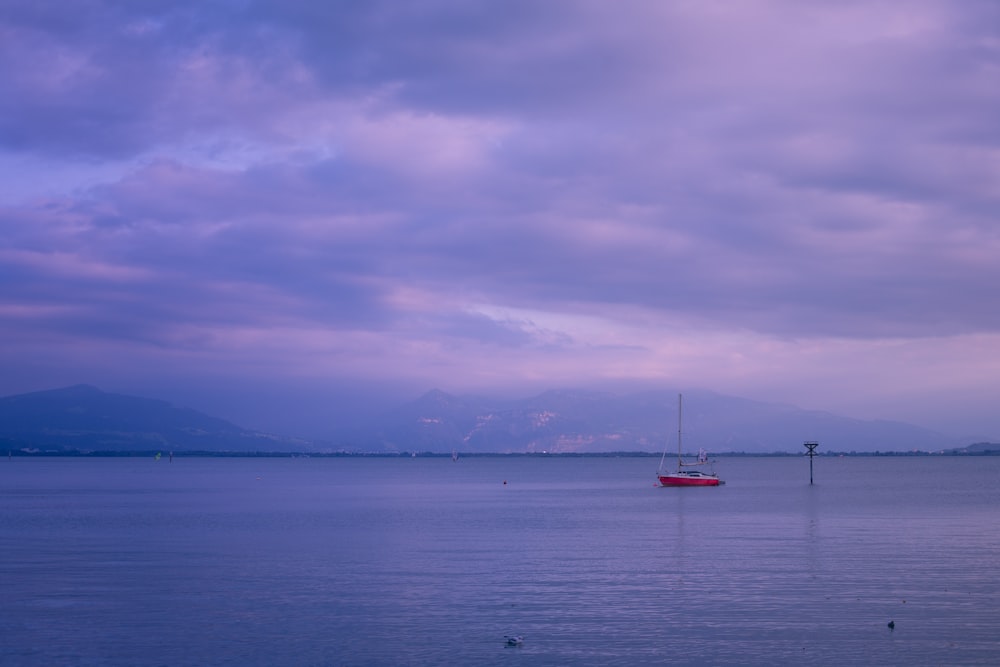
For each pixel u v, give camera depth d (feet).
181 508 387.34
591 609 146.61
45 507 394.93
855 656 119.34
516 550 221.66
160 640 128.77
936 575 176.14
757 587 164.35
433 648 124.06
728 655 119.96
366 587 167.02
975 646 123.54
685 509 369.91
